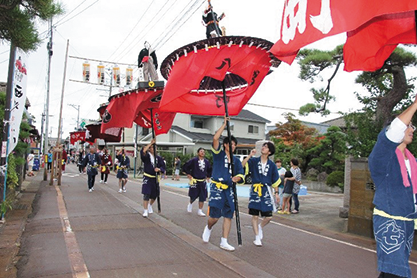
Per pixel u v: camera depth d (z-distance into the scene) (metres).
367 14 2.54
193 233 6.59
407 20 3.16
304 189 15.62
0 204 6.82
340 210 8.42
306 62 7.84
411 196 2.85
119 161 13.43
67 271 4.29
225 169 5.51
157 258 4.91
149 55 9.62
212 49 5.09
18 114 7.25
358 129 8.56
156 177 8.31
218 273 4.39
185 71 5.23
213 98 6.14
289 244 6.08
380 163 2.86
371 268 4.84
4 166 6.98
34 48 4.32
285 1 3.35
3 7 3.90
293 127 24.80
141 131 33.28
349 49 3.46
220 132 5.39
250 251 5.48
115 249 5.31
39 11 4.15
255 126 34.81
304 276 4.43
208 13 6.33
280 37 3.40
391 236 2.77
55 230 6.46
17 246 5.34
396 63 7.27
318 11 2.91
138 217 7.98
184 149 30.28
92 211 8.63
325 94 8.09
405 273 2.65
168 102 5.33
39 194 11.92
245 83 6.17
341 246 6.07
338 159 19.59
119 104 7.99
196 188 8.63
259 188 5.79
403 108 8.02
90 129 12.33
